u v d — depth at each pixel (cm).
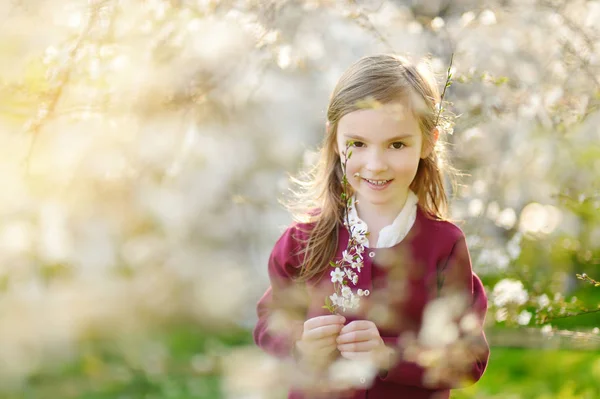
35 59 237
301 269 204
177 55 268
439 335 177
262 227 450
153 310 375
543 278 329
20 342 253
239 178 427
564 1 315
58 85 231
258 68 292
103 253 371
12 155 268
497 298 244
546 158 374
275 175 435
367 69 190
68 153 291
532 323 265
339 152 193
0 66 246
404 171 187
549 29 332
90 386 311
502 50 342
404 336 191
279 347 200
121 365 334
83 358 311
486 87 303
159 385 331
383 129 184
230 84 297
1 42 261
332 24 330
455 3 341
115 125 266
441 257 194
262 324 211
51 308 280
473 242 307
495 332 266
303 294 207
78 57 234
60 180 301
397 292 192
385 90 185
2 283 298
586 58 288
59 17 261
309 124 430
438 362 181
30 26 267
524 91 299
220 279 394
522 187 386
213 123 340
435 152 206
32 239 306
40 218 304
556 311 226
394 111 183
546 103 290
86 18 238
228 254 445
